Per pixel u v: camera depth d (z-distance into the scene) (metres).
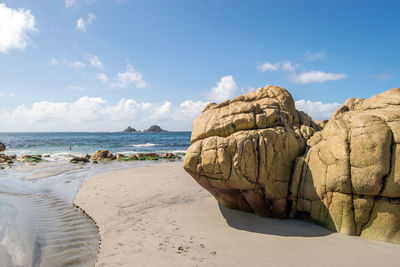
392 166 5.04
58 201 8.84
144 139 70.25
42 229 6.32
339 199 5.61
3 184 11.69
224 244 5.28
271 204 6.67
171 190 10.16
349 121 5.93
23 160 21.83
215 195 7.49
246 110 6.88
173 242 5.41
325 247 4.98
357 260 4.45
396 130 5.21
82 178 13.33
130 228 6.26
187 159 6.62
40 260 4.82
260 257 4.67
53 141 58.56
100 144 47.75
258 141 6.40
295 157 7.01
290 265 4.36
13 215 7.24
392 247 4.82
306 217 6.43
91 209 7.79
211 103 8.23
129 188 10.55
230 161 6.21
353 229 5.43
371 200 5.26
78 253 5.09
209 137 6.70
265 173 6.38
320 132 7.44
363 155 5.27
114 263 4.59
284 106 7.90
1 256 4.94
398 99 5.74
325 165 6.04
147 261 4.62
